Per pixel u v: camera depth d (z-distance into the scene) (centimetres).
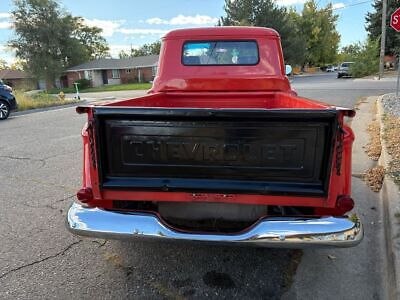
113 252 304
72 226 237
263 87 429
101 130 226
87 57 5478
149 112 216
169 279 266
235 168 222
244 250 305
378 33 3900
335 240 215
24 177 510
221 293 249
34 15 4453
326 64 6331
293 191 220
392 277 251
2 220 366
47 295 247
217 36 422
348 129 223
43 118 1227
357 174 482
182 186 228
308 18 5603
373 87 1856
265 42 423
